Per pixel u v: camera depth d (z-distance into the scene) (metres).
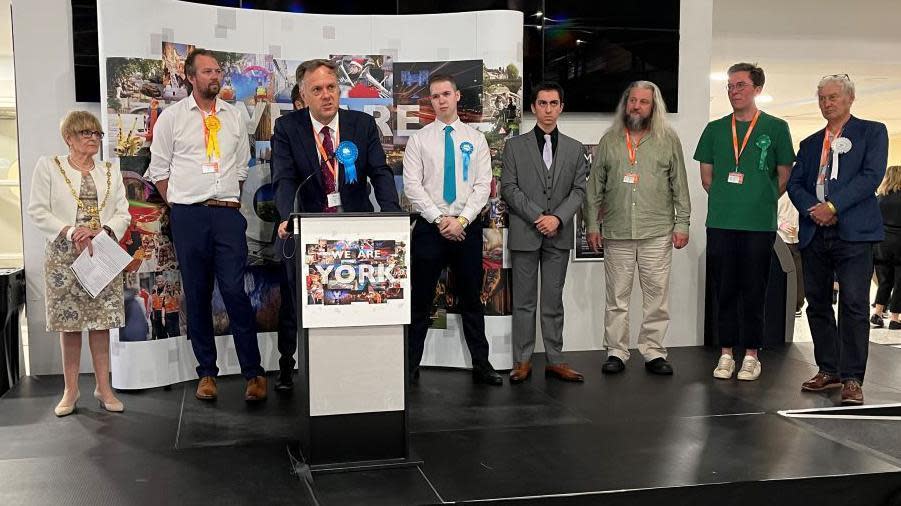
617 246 4.84
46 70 4.68
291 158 3.97
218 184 4.21
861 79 8.85
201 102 4.22
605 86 5.33
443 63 4.82
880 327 7.23
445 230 4.32
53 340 4.84
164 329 4.46
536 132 4.60
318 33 4.80
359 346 3.16
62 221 3.80
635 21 5.33
